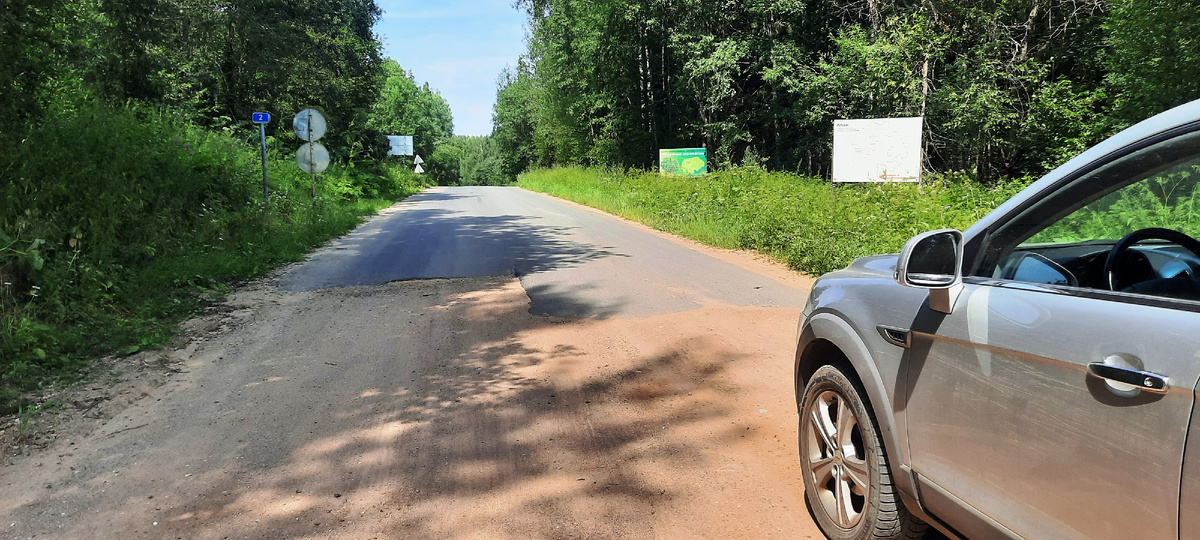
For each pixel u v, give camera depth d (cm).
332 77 2923
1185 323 154
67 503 338
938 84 2375
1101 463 167
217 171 1400
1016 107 2208
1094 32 2120
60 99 1009
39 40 839
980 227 232
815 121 2803
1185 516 147
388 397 484
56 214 810
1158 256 206
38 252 608
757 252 1176
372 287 883
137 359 570
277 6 2434
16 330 550
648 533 306
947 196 1359
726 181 1955
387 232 1551
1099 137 1919
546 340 624
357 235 1494
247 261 1015
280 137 2597
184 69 2189
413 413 453
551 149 5872
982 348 207
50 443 410
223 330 672
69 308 647
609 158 4234
